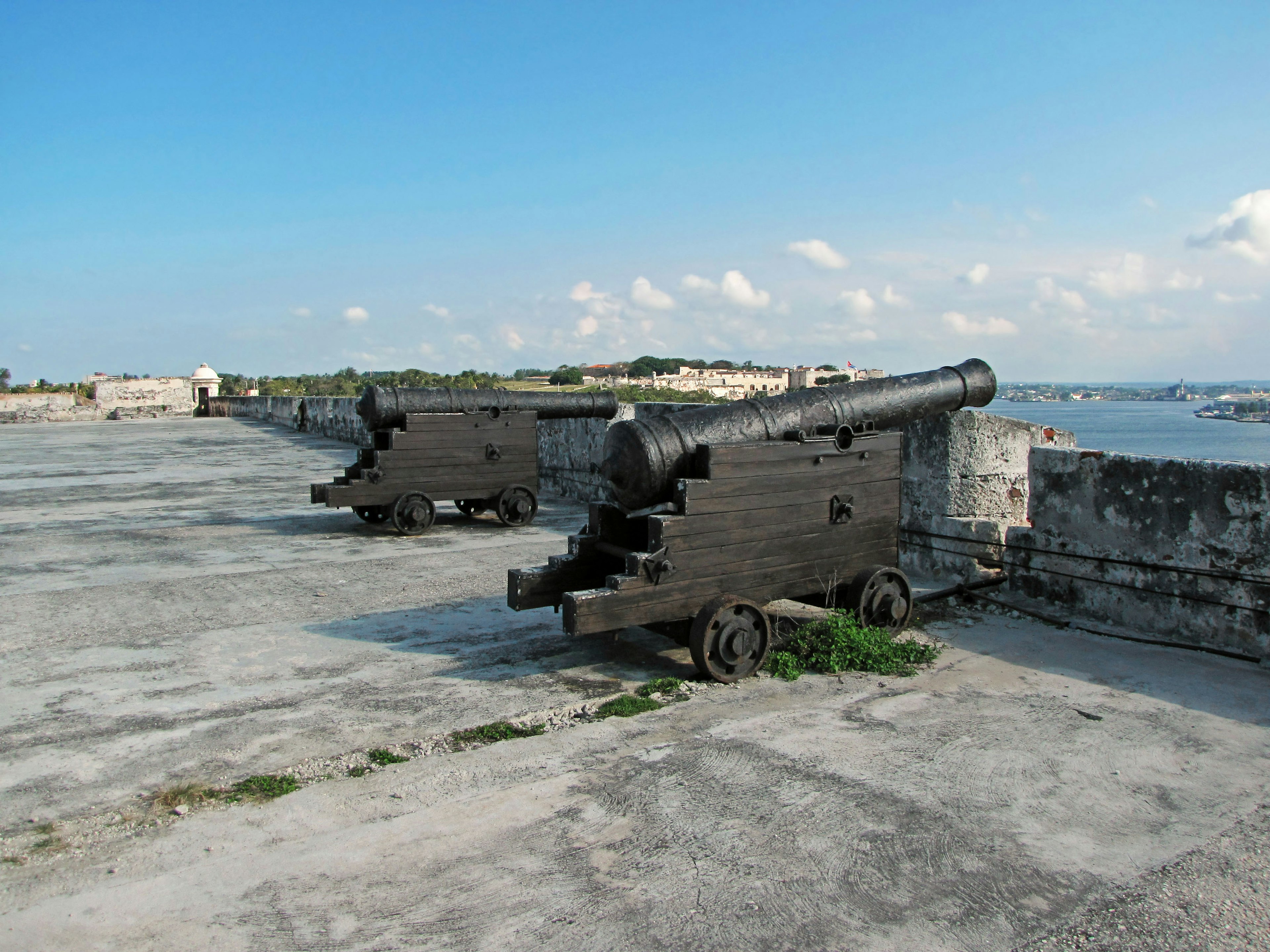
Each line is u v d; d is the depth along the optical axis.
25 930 2.51
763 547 4.93
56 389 74.88
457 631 5.65
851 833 3.03
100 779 3.51
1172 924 2.51
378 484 9.24
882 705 4.23
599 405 10.73
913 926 2.51
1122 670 4.68
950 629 5.51
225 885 2.74
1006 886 2.71
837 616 5.09
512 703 4.31
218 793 3.37
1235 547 4.87
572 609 4.33
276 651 5.25
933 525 6.77
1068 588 5.77
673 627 4.95
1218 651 4.88
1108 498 5.49
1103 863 2.83
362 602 6.45
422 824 3.11
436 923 2.54
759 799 3.28
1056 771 3.50
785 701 4.31
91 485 13.86
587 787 3.39
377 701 4.37
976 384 5.91
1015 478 6.93
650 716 4.12
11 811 3.25
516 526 10.00
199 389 44.53
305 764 3.63
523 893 2.68
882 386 5.60
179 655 5.17
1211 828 3.04
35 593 6.75
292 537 9.30
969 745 3.75
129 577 7.31
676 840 2.99
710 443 4.85
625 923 2.53
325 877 2.78
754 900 2.64
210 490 13.18
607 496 11.20
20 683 4.70
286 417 27.95
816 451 5.08
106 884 2.75
